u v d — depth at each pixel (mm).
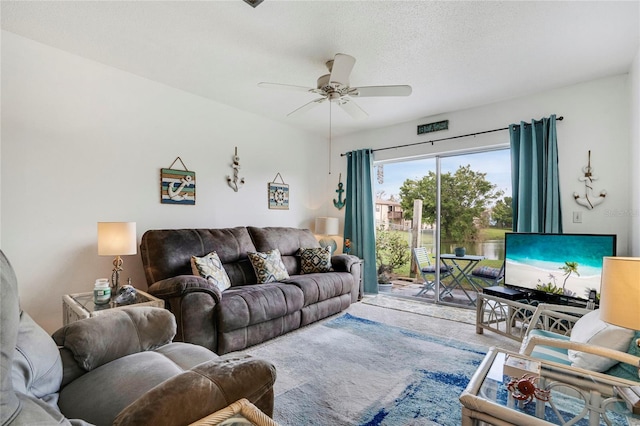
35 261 2480
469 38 2385
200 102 3594
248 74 3043
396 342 2797
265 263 3422
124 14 2143
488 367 1427
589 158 3074
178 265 2881
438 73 2961
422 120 4309
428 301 4293
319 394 1947
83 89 2730
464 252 4082
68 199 2648
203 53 2654
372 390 1994
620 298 1223
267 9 2074
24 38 2424
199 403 937
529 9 2049
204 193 3633
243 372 1100
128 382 1216
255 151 4199
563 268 2744
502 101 3639
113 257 2902
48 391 1134
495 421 1069
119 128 2953
